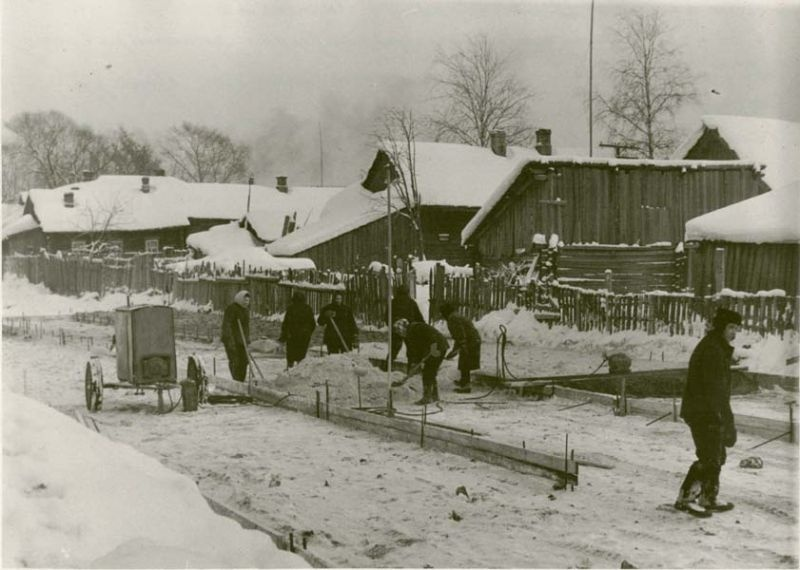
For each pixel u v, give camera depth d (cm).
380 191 4441
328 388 1312
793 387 1377
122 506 552
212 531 560
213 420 1176
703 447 702
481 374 1477
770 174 3116
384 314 2814
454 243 4175
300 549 583
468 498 751
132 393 1442
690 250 2917
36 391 1466
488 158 4431
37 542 478
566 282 2947
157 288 4338
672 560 586
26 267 4944
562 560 591
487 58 4909
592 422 1125
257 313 3481
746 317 1791
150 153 7119
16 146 6831
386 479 820
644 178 3089
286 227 5166
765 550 604
